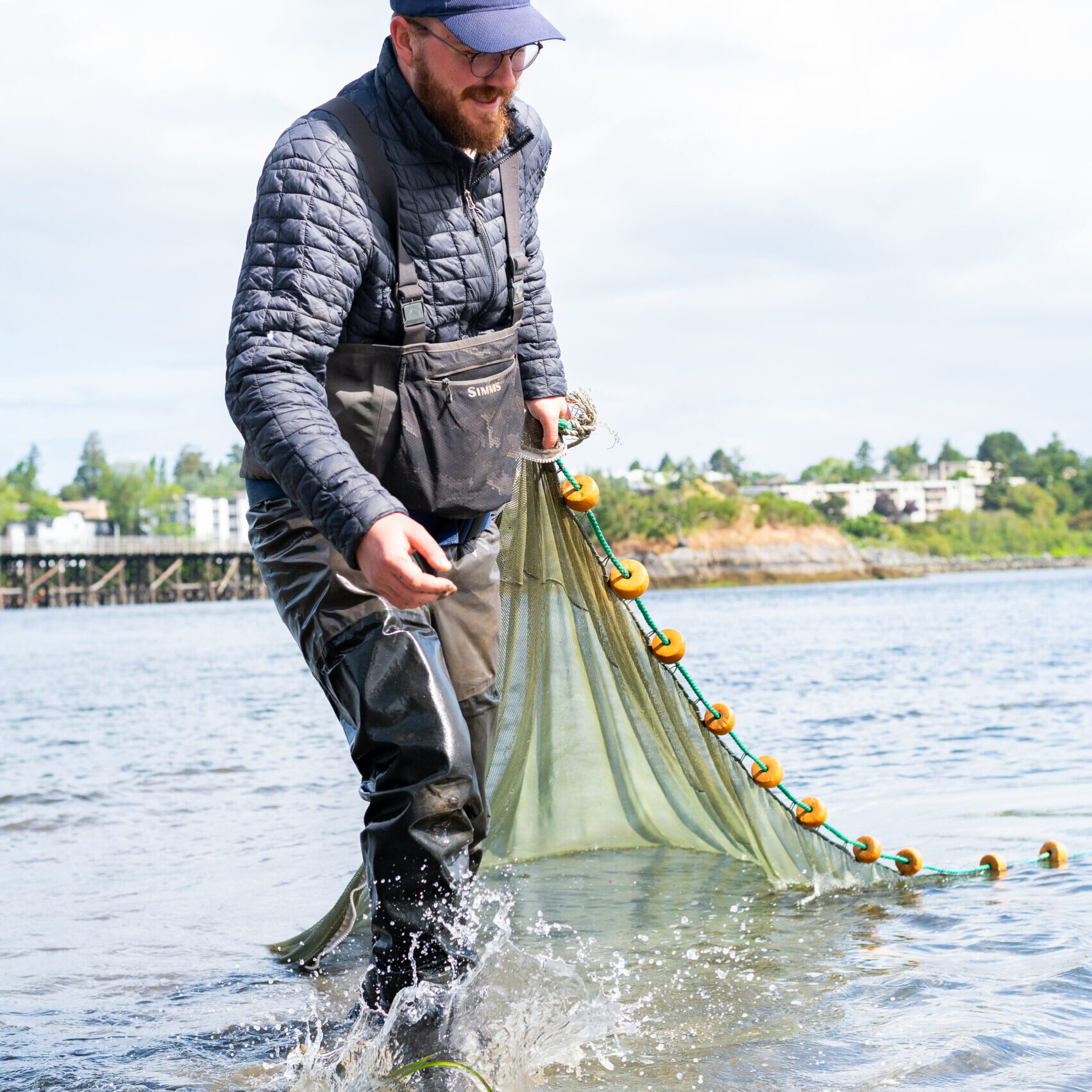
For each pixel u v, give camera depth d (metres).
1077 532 186.25
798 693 11.83
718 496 147.88
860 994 2.65
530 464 3.38
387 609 2.36
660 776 4.17
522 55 2.36
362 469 2.13
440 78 2.29
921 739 7.78
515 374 2.63
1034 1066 2.17
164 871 4.58
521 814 4.18
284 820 5.70
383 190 2.34
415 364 2.41
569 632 3.81
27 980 3.15
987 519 177.12
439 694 2.32
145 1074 2.38
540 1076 2.21
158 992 3.02
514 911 3.53
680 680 3.63
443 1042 2.26
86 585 102.44
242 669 21.88
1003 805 5.12
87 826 5.70
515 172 2.59
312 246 2.25
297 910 3.91
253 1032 2.66
